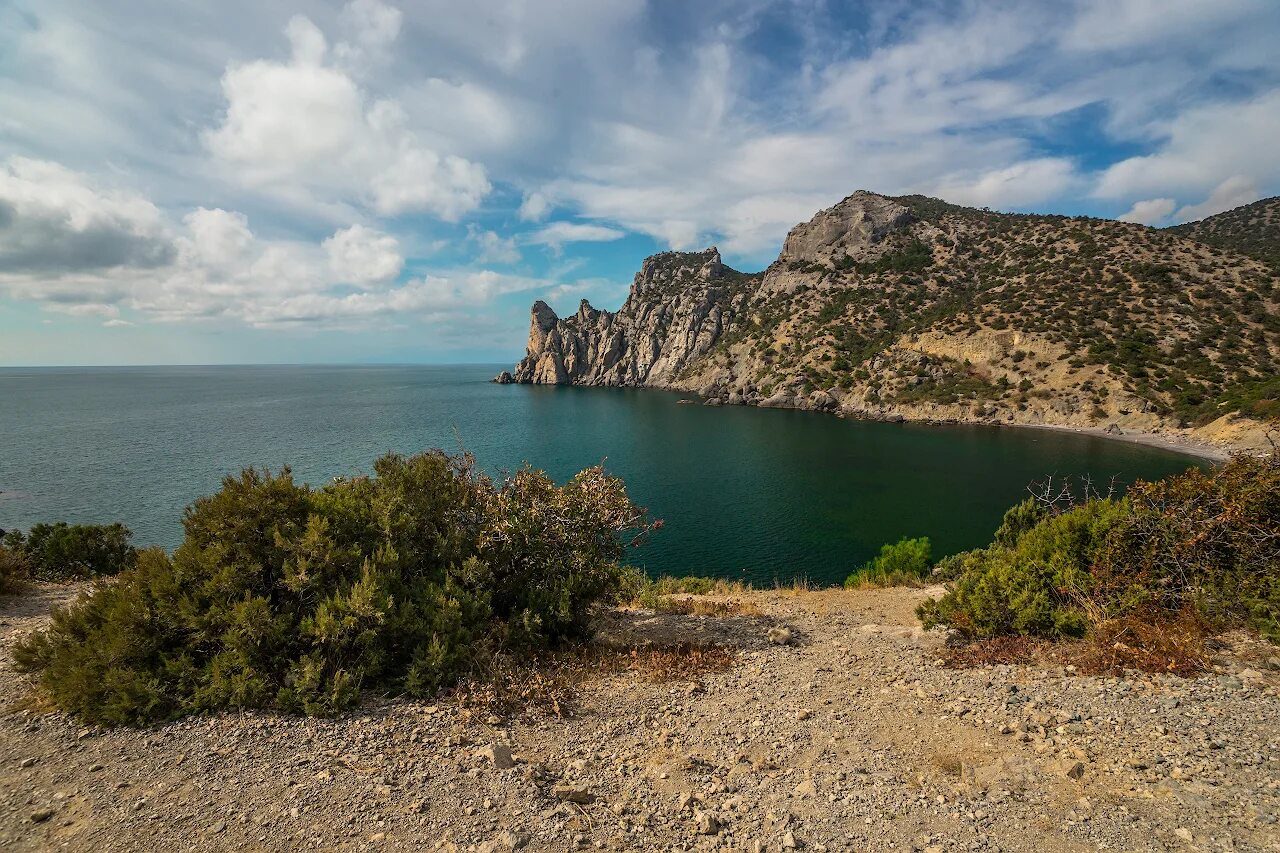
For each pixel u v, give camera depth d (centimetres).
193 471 5128
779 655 820
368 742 517
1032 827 404
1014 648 732
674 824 425
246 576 646
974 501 4469
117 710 526
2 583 1027
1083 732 524
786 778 490
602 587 866
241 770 465
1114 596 752
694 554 3362
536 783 467
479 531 848
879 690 671
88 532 1441
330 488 868
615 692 672
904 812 432
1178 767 453
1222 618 682
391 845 385
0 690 596
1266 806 396
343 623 614
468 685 625
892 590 1383
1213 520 741
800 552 3391
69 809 412
